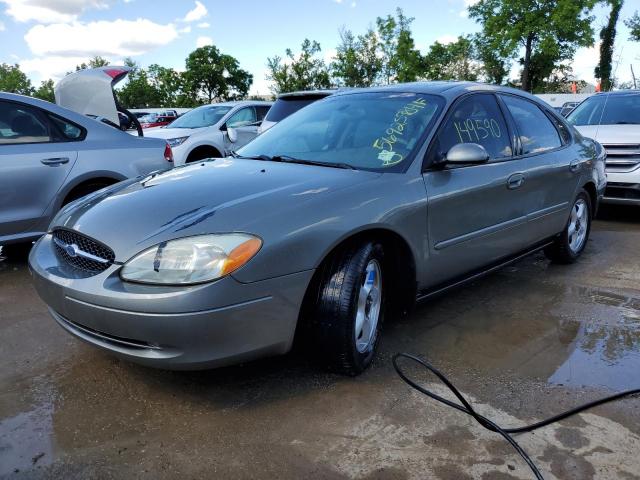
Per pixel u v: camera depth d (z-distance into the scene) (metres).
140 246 2.46
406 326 3.59
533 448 2.33
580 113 7.96
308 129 3.78
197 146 9.30
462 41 32.41
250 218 2.51
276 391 2.76
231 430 2.45
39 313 3.78
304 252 2.55
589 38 28.25
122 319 2.38
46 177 4.68
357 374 2.88
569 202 4.65
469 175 3.44
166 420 2.52
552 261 5.05
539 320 3.72
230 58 44.84
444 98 3.60
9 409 2.61
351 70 30.42
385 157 3.25
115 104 6.70
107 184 5.09
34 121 4.73
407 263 3.11
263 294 2.45
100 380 2.87
